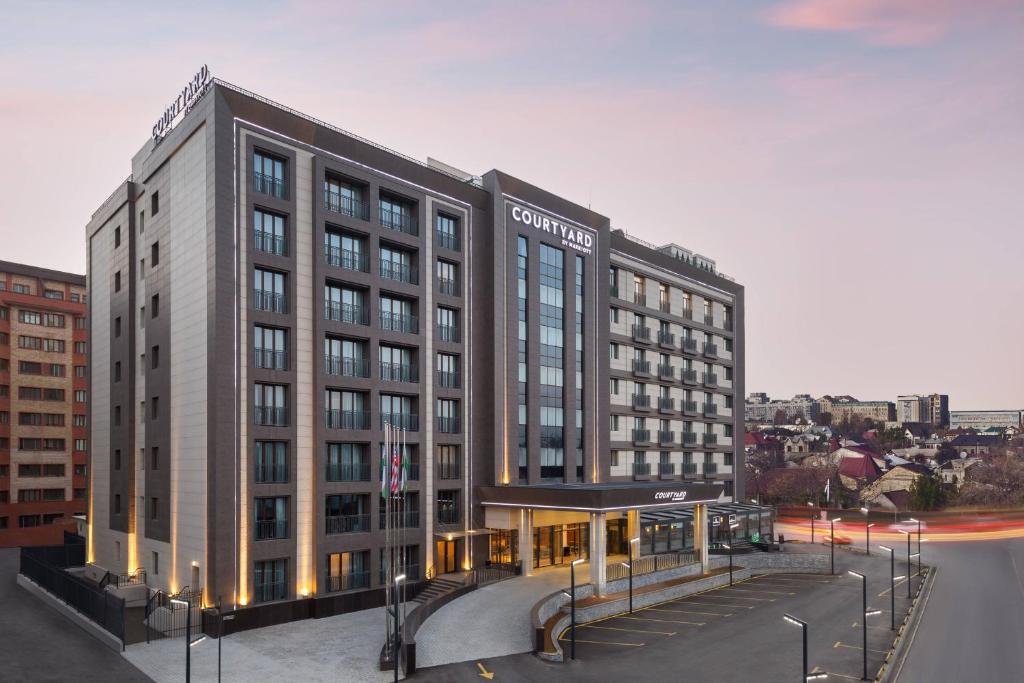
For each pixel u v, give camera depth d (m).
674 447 72.88
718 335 82.12
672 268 74.44
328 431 41.47
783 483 162.88
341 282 43.28
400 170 46.88
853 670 31.78
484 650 32.88
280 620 37.84
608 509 44.78
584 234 59.75
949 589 51.59
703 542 54.22
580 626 39.34
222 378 37.50
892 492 141.38
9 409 76.25
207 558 37.00
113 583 46.94
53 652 32.72
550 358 55.62
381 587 42.84
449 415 49.41
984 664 33.41
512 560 50.12
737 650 34.69
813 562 58.78
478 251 51.75
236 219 38.88
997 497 126.31
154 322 44.41
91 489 53.97
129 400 47.53
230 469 37.44
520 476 52.38
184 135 41.38
